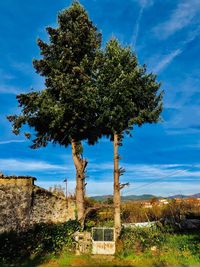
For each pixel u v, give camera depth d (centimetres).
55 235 2073
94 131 2480
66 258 1839
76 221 2358
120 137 2270
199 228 2980
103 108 2212
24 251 1938
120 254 1883
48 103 2289
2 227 2077
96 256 1902
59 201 2869
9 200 2181
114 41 2338
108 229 1988
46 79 2395
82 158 2523
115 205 2153
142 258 1812
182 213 3538
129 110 2203
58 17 2455
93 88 2180
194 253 1877
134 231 2142
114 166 2205
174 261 1748
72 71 2292
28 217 2342
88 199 3269
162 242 2038
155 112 2281
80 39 2408
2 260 1791
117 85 2148
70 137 2484
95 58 2270
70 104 2267
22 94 2355
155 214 3325
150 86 2281
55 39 2444
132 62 2291
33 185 2422
